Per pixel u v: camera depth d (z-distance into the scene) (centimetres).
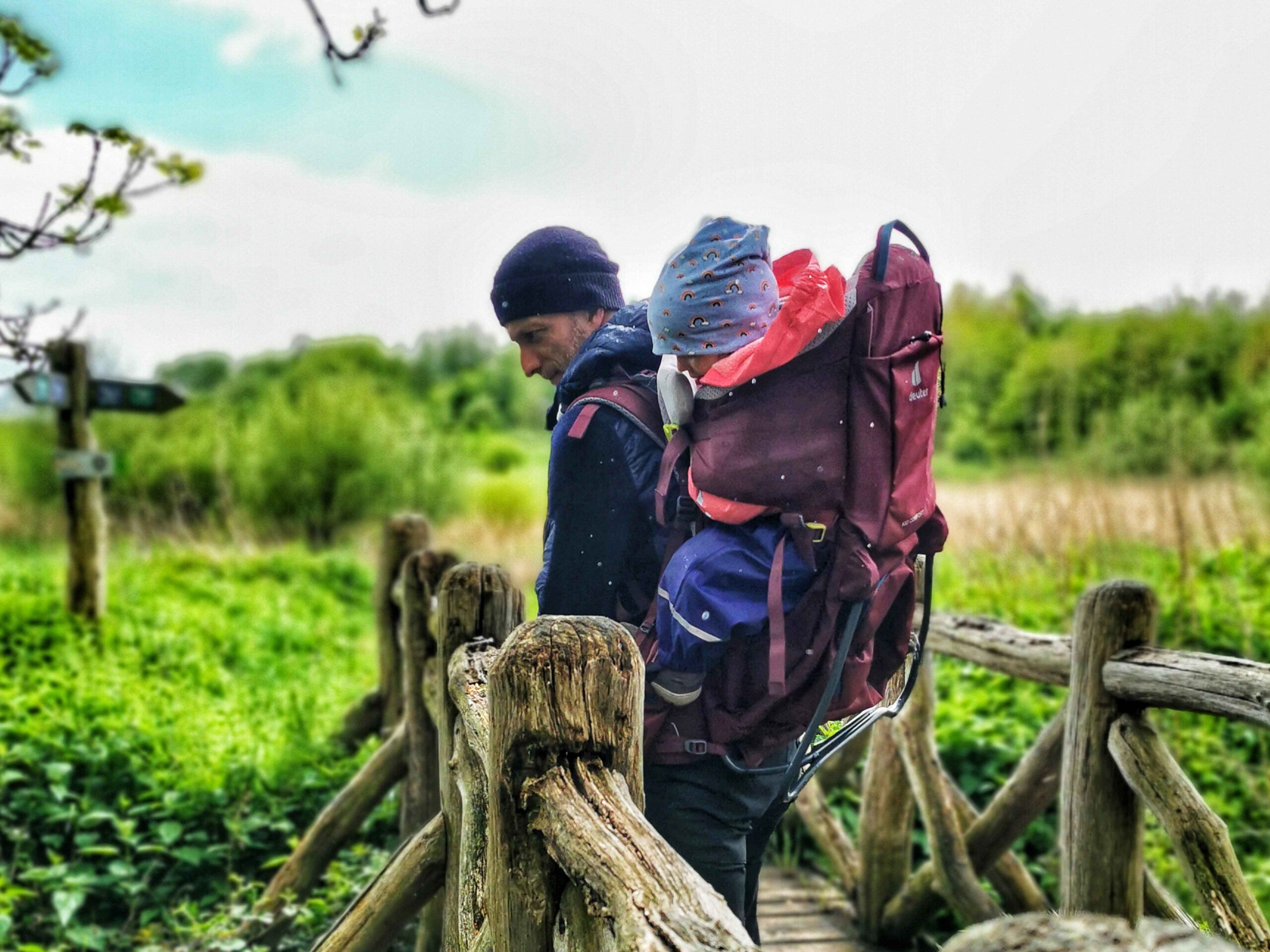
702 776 243
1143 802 339
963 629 441
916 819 550
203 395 2800
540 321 288
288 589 1081
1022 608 802
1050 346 2680
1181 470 932
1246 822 597
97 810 529
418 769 438
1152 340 2411
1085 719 344
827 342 226
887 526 227
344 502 1802
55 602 807
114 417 1939
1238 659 310
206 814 533
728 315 230
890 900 467
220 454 1542
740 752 243
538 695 181
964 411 2745
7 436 2025
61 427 789
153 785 542
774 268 258
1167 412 1925
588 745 183
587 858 164
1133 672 330
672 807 244
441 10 402
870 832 470
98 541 792
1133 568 845
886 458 227
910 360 228
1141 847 346
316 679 788
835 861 502
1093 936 102
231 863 502
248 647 832
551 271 285
